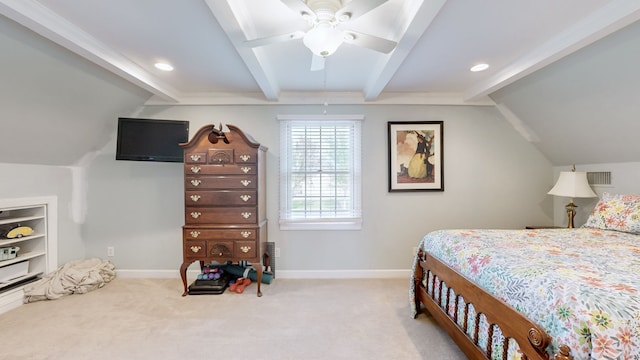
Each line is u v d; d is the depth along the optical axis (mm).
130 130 2965
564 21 1819
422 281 2398
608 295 1058
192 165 2826
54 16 1729
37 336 2113
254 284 3166
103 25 1863
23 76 2105
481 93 3021
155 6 1656
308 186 3373
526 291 1255
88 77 2484
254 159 2832
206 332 2178
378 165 3408
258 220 2875
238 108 3373
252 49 2051
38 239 2945
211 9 1562
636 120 2291
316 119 3342
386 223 3418
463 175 3430
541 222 3443
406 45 1948
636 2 1503
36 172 2873
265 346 2000
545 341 1067
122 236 3361
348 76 2861
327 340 2074
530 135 3363
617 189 2805
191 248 2836
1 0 1459
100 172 3330
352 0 1315
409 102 3371
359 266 3420
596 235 2189
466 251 1826
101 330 2199
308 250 3402
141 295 2857
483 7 1671
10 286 2652
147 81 2697
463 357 1874
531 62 2258
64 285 2807
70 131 2826
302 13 1453
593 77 2232
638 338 931
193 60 2428
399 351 1943
